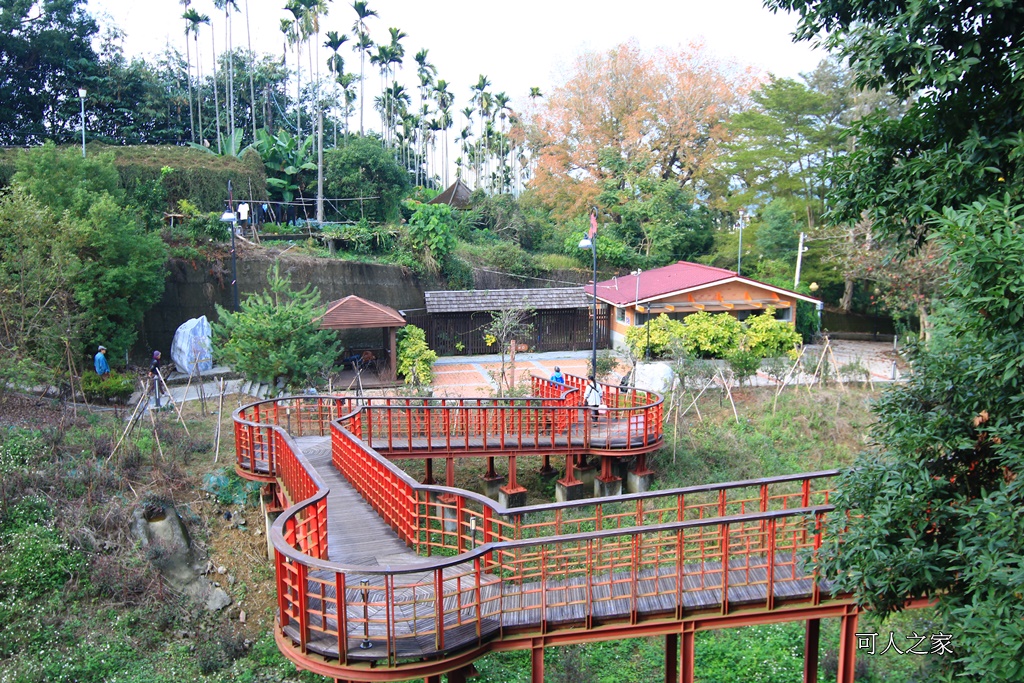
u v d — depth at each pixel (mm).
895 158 7969
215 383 22062
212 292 26109
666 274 31422
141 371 22750
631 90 43094
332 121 47562
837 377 23203
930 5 6809
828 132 36719
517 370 26984
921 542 6594
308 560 6625
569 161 44062
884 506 6613
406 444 14703
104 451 14695
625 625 8086
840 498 7109
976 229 5918
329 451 14117
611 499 9031
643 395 20328
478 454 14922
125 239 20297
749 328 26453
